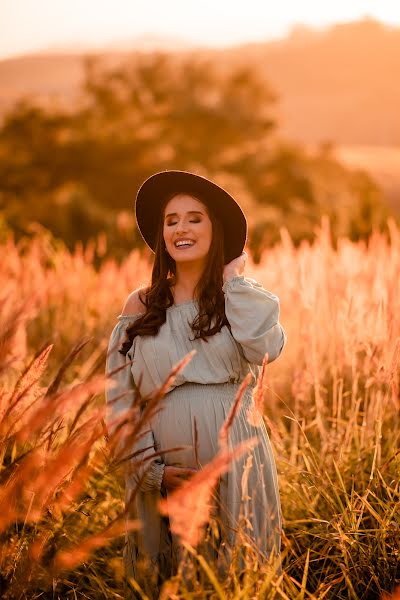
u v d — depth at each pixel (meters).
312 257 4.55
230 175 37.47
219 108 51.97
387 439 3.61
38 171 35.84
